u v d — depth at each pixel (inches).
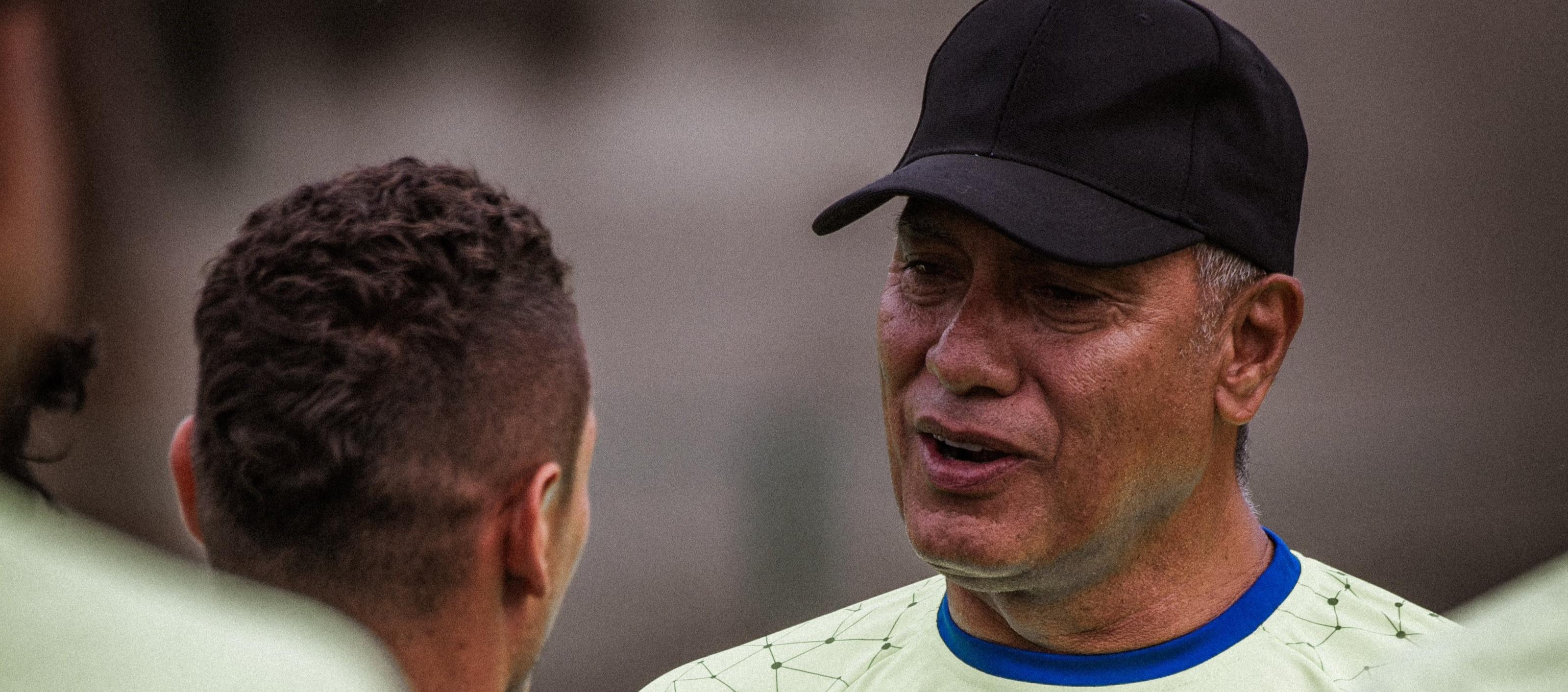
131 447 483.8
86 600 62.0
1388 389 641.6
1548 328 665.6
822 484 560.7
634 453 582.9
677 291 697.6
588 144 724.0
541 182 716.0
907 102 725.3
